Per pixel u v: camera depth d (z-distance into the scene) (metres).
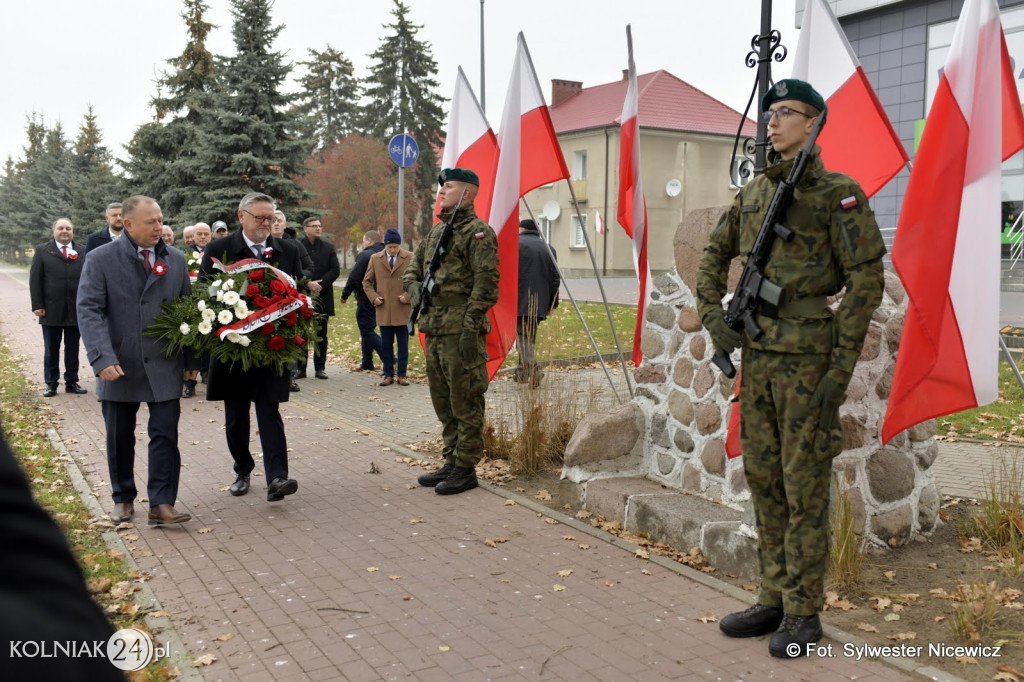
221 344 5.59
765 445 3.79
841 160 5.48
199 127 29.36
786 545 3.73
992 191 4.36
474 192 6.21
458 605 4.27
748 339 3.76
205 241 11.82
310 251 11.77
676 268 5.64
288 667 3.63
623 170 6.30
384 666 3.63
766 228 3.65
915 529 4.92
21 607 0.69
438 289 6.23
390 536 5.33
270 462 5.99
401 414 9.34
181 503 6.11
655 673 3.55
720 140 41.75
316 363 11.85
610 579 4.59
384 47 57.91
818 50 5.59
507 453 7.11
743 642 3.84
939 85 4.36
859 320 3.46
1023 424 7.85
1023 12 19.77
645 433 5.99
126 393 5.50
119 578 4.60
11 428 8.44
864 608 4.12
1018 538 4.72
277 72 29.28
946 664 3.55
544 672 3.57
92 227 50.00
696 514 4.97
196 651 3.79
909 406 4.34
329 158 50.62
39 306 10.46
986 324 4.36
